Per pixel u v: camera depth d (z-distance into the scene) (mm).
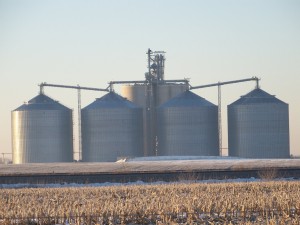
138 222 104500
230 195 136125
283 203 113500
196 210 110250
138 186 167875
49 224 104250
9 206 122938
